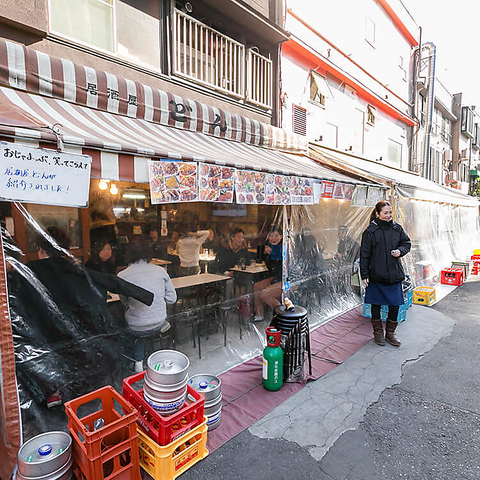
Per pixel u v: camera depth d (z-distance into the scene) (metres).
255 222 4.98
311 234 5.62
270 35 6.61
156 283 3.29
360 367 4.03
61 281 2.60
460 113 21.56
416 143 14.73
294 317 3.63
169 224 3.98
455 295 7.53
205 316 4.32
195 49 5.40
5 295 2.14
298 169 4.55
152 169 2.56
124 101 4.03
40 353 2.50
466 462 2.51
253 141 5.78
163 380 2.38
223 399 3.29
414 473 2.40
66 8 4.04
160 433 2.26
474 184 25.06
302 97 8.23
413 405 3.25
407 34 13.37
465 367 4.04
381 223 4.65
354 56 10.23
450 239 10.98
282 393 3.42
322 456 2.56
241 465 2.46
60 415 2.61
